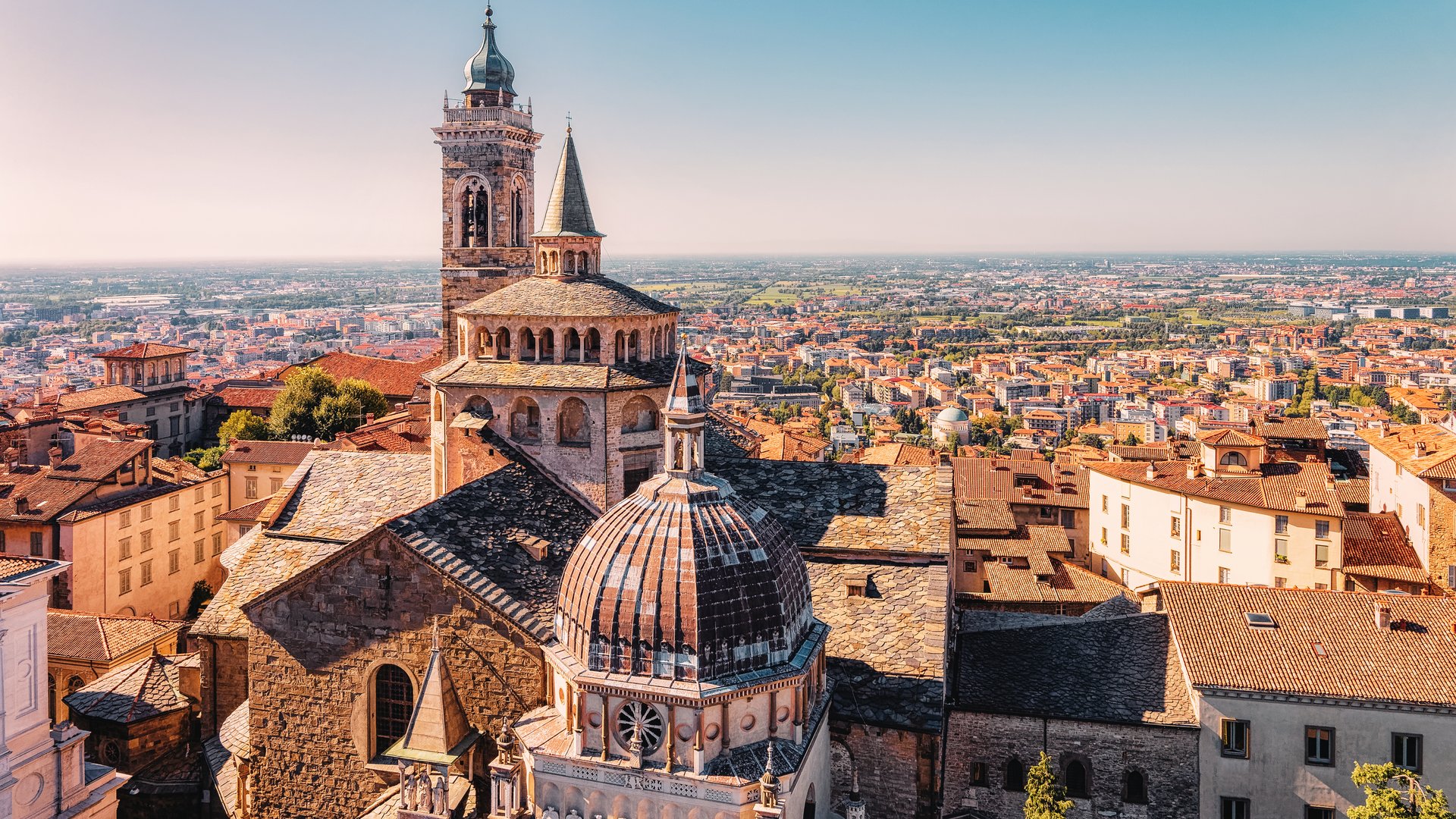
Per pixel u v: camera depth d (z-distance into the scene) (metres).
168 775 66.12
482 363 66.75
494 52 114.50
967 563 112.06
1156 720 62.31
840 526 64.44
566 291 66.75
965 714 63.72
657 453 67.06
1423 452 114.25
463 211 113.12
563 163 69.69
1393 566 108.44
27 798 52.72
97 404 186.75
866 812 55.53
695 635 44.47
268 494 138.75
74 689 89.31
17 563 53.81
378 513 67.62
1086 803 62.88
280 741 55.72
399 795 50.53
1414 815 53.91
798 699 46.81
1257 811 62.72
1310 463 126.25
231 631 63.19
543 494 63.78
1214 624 67.94
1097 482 137.62
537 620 51.56
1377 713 62.00
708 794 44.25
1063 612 100.50
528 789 47.94
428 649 52.94
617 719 45.47
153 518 120.62
